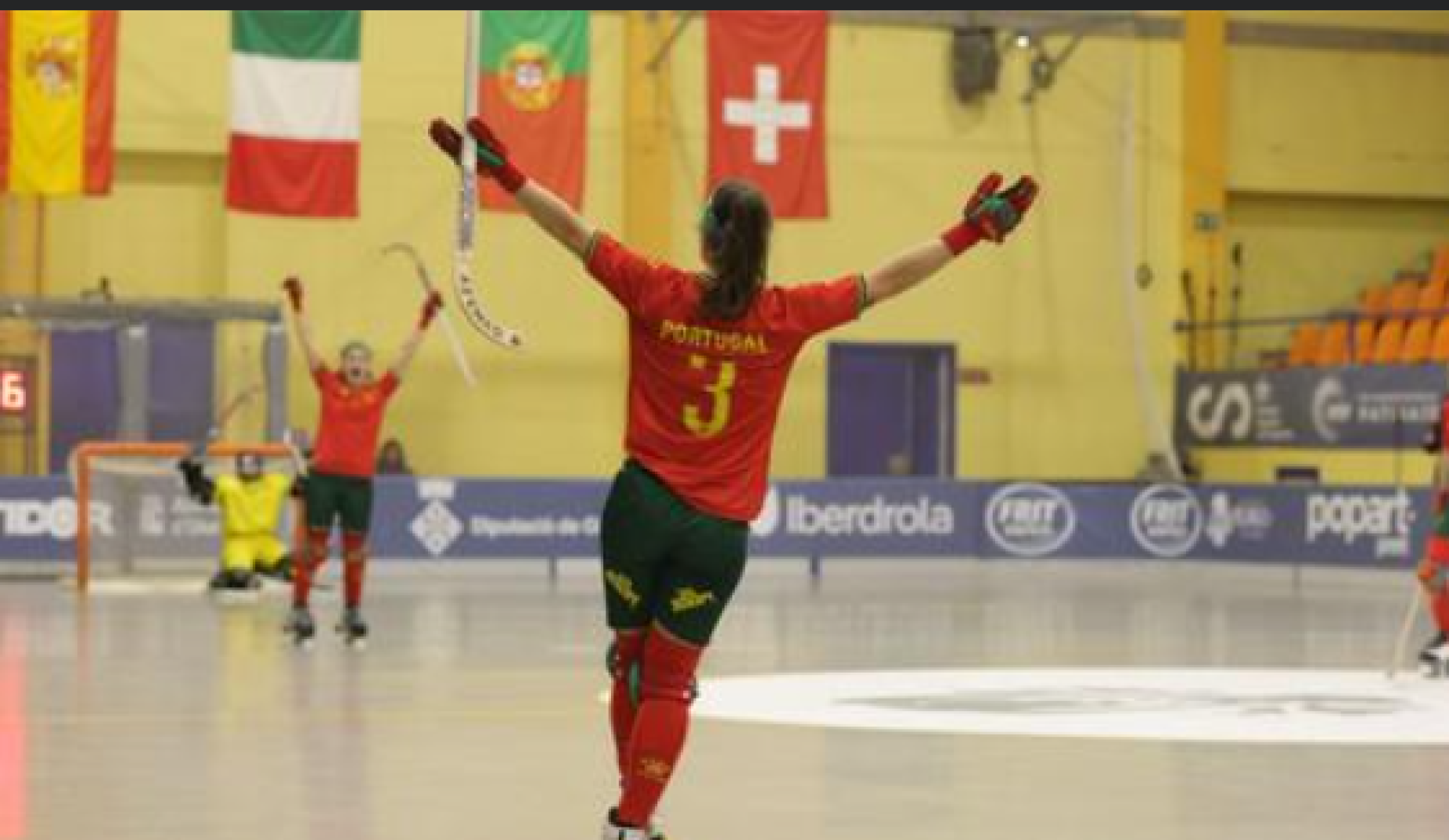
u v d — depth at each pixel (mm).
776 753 32156
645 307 20344
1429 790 28281
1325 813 26328
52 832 24375
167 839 23969
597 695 41344
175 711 37719
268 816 25719
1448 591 45969
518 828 24953
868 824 25359
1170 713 38188
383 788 28281
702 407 20391
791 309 20516
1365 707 39281
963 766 30609
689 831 24844
